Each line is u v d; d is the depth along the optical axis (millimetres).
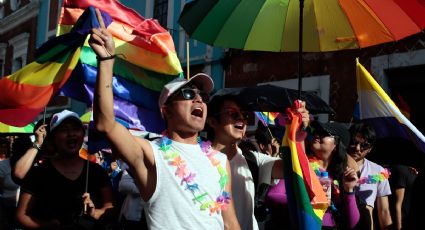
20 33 17500
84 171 3494
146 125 3918
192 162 2537
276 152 5195
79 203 3365
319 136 3635
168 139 2570
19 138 4375
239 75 10266
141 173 2426
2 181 4625
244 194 3141
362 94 4113
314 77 8945
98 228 3324
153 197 2416
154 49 3979
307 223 2832
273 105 4023
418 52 7652
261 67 9867
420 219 3242
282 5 3391
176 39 11625
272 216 3443
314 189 2930
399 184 4398
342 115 8477
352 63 8453
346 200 3572
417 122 7863
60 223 3268
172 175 2436
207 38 3588
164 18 12133
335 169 3691
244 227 3100
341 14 3328
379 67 8109
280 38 3520
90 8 3018
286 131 3004
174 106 2592
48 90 3600
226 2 3418
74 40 3404
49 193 3305
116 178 5016
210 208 2461
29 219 3215
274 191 3445
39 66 3676
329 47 3475
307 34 3471
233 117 3229
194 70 11281
